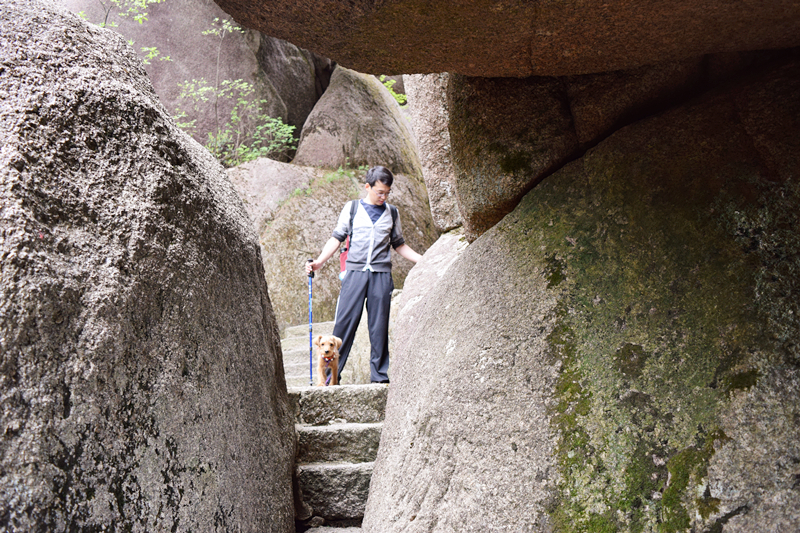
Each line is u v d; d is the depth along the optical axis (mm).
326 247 4316
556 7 1370
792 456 1288
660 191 1776
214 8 8844
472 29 1501
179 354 1762
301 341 6559
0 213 1288
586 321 1732
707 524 1312
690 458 1401
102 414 1396
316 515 3000
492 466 1672
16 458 1169
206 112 8609
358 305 4160
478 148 2254
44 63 1561
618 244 1795
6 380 1197
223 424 1985
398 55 1692
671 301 1622
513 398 1731
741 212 1609
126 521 1407
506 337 1854
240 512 1994
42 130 1464
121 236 1598
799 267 1477
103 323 1445
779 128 1634
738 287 1529
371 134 9188
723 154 1710
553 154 2119
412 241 8727
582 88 2084
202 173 2260
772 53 1811
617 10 1380
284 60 9523
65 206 1462
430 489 1828
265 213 7688
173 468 1628
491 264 2090
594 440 1545
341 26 1490
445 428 1868
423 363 2207
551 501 1521
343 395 3574
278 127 8898
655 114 1956
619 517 1427
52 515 1208
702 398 1455
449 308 2215
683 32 1493
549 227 1988
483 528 1607
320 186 8172
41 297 1298
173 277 1791
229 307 2223
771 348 1416
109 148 1664
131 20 8383
